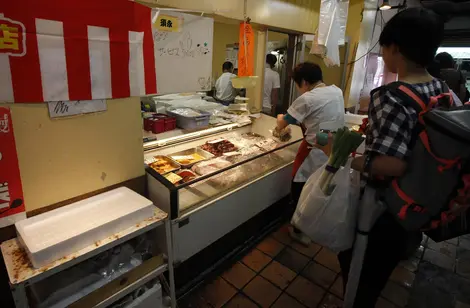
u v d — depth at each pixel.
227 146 2.61
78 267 1.42
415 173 1.14
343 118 2.42
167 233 1.56
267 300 2.05
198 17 1.93
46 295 1.29
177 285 2.03
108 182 1.68
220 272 2.28
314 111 2.29
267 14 2.68
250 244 2.57
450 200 1.14
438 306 2.05
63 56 1.33
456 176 1.09
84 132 1.50
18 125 1.27
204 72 2.10
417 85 1.16
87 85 1.44
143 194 1.88
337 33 3.31
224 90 4.09
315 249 2.58
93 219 1.32
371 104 1.23
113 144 1.64
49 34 1.26
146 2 1.72
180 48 1.88
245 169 2.47
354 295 1.53
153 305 1.57
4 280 1.48
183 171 2.15
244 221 2.34
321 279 2.25
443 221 1.21
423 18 1.10
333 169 1.39
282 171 2.63
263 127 3.08
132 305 1.47
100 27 1.42
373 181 1.31
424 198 1.16
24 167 1.33
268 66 3.78
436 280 2.29
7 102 1.22
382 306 2.03
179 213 1.76
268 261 2.42
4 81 1.19
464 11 5.75
